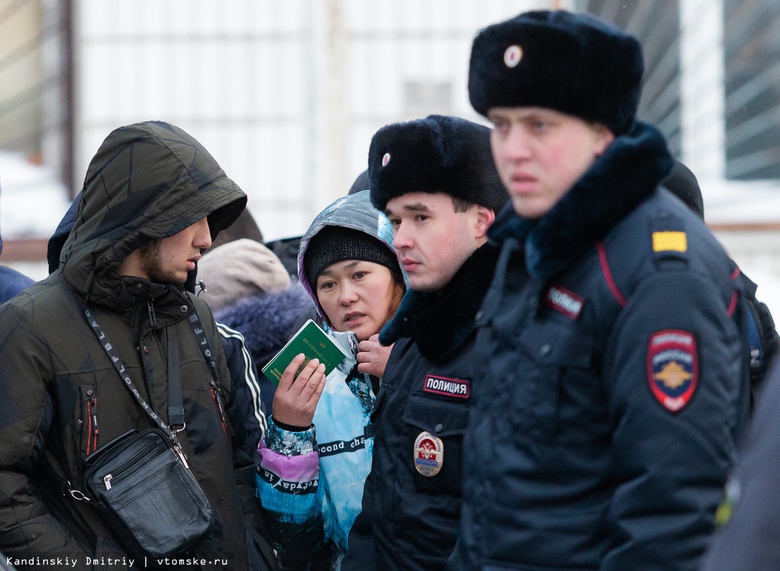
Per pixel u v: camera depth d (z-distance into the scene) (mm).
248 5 19422
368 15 19391
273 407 7195
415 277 6316
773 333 7105
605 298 4727
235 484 7008
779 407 3672
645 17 19219
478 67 5000
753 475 3637
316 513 7285
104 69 19484
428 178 6180
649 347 4535
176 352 6887
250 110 19531
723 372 4527
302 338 7203
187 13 19469
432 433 6109
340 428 7387
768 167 18953
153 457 6539
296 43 19453
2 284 9133
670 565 4375
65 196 19344
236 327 8617
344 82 19422
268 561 7137
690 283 4570
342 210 7496
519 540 4836
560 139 4855
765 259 18344
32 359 6457
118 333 6746
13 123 19453
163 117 19562
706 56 19062
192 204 6883
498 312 5289
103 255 6652
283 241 11477
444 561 6070
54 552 6301
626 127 4945
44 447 6570
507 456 4926
